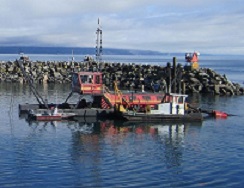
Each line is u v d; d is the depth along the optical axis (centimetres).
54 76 12381
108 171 3619
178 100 6234
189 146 4616
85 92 6450
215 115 6681
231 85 10619
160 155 4191
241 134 5319
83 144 4578
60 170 3612
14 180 3344
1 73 12281
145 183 3353
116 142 4728
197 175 3581
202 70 11250
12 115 6272
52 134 5062
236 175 3597
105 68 12769
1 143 4528
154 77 11319
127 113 6012
